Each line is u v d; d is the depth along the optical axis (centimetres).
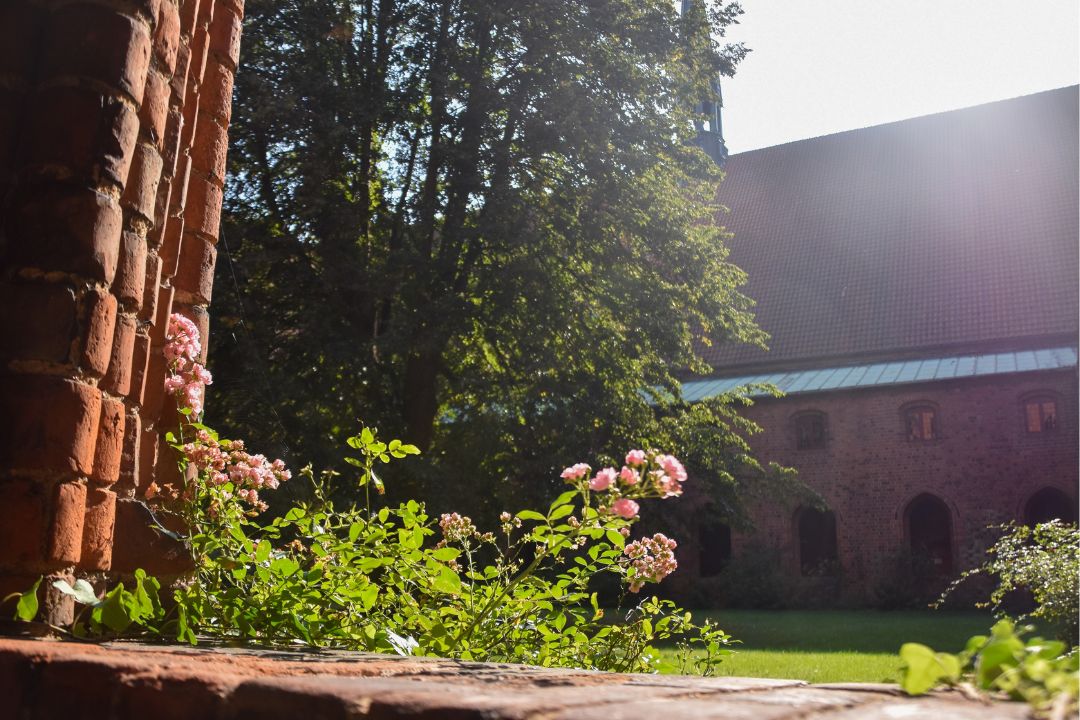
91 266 275
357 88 1848
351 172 1903
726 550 3600
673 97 2061
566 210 1981
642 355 2008
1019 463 3097
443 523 480
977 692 147
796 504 3375
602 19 1964
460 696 136
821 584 3262
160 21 314
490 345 1975
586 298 1983
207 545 340
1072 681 132
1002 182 3884
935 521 3338
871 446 3306
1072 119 3944
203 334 369
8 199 281
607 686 161
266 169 1836
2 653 166
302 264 1814
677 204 2092
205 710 146
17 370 266
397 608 430
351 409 1811
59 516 262
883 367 3497
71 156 277
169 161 336
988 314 3488
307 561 399
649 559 471
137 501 315
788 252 4097
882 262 3869
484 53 1981
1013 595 2956
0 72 285
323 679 154
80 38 284
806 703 135
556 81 1931
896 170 4156
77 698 158
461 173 1886
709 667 552
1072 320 3334
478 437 1931
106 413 286
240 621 311
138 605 264
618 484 352
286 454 1558
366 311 1839
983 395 3183
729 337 2108
